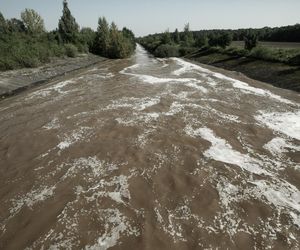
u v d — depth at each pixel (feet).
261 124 47.01
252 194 29.09
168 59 169.17
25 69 103.60
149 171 33.71
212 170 33.47
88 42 195.11
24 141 43.37
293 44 167.43
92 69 125.70
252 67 101.91
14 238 24.58
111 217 26.50
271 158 36.04
